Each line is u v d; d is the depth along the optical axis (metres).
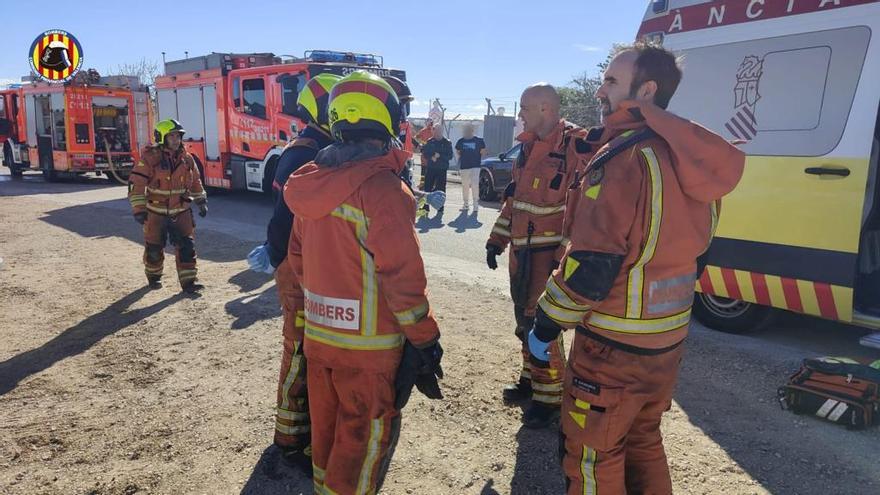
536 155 3.58
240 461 3.39
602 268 1.95
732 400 4.09
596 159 2.06
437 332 2.27
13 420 3.81
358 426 2.33
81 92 19.44
